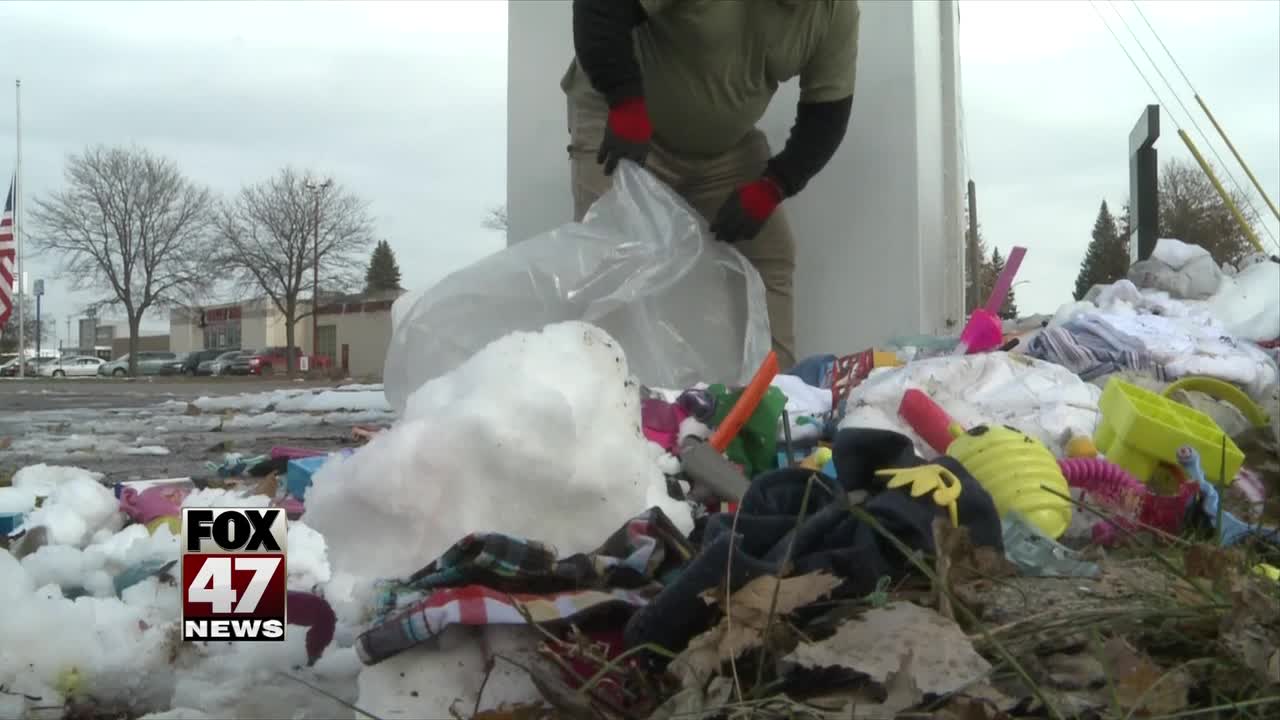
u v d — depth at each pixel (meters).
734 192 3.15
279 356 47.50
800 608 1.16
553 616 1.22
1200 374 2.72
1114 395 1.99
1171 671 1.09
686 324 2.91
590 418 1.43
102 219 43.53
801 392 2.62
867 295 4.17
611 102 3.12
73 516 2.02
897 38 4.10
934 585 1.18
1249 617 1.17
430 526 1.36
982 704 0.98
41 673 1.27
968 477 1.42
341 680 1.28
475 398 1.42
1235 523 1.71
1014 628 1.16
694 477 1.78
